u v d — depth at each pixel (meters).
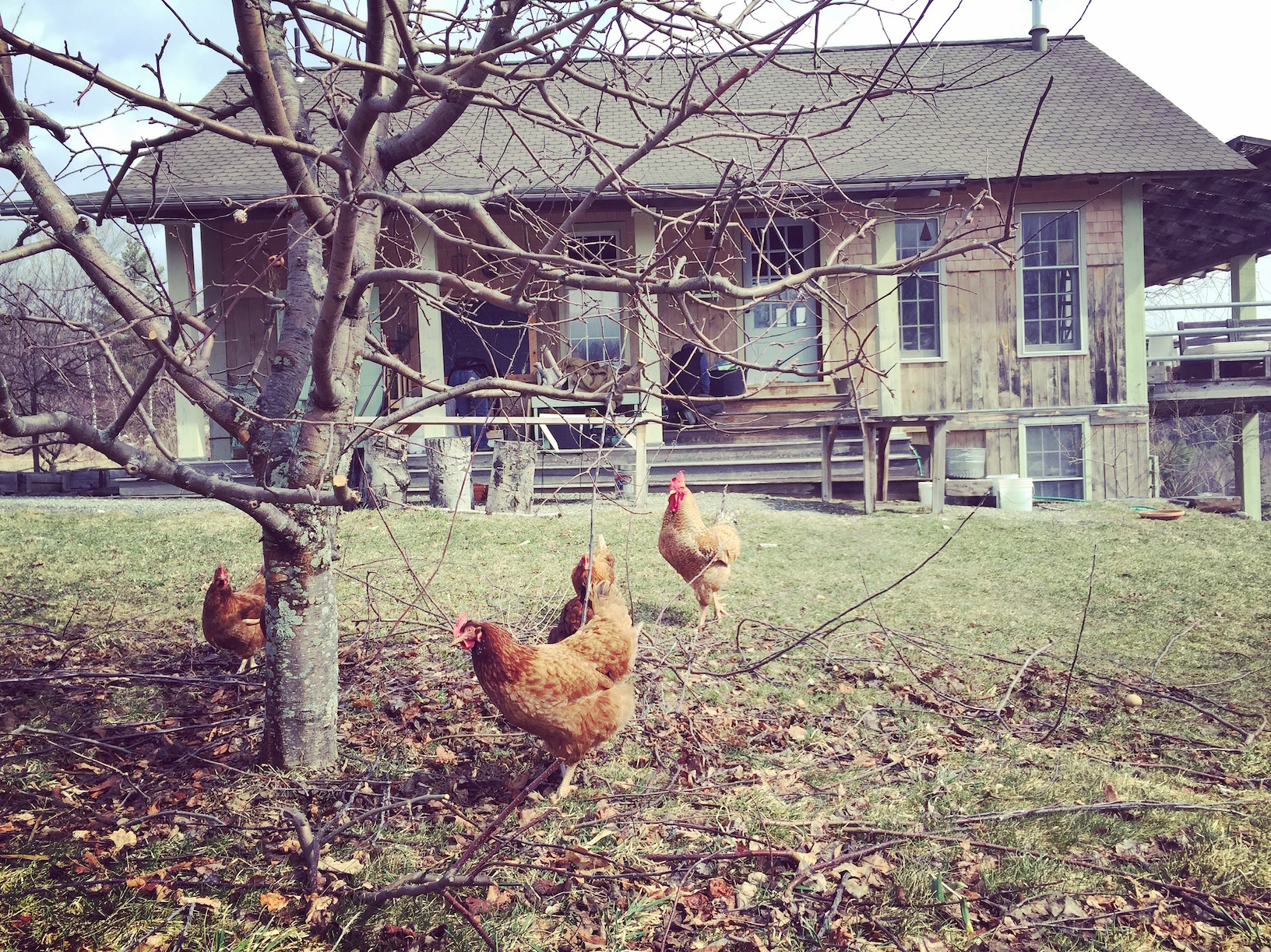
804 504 12.82
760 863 3.62
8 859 3.52
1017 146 14.81
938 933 3.17
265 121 3.37
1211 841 3.73
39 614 6.82
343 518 10.68
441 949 3.06
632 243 14.84
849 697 5.55
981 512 12.26
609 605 4.54
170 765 4.50
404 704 5.28
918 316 14.84
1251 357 14.68
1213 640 6.77
